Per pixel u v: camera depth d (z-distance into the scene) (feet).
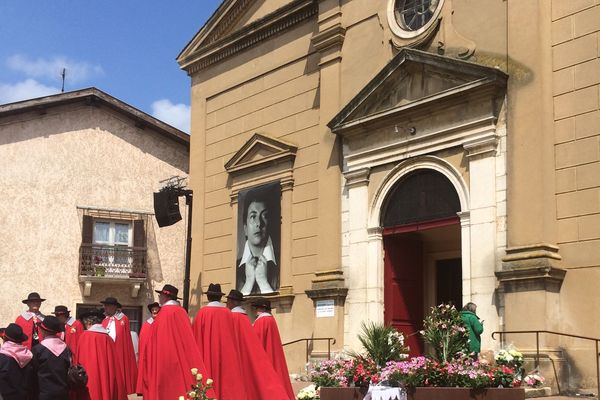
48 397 28.78
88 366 34.91
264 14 71.20
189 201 65.51
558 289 43.57
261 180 67.41
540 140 44.60
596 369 40.88
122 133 92.58
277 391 32.76
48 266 85.76
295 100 65.46
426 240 58.49
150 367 31.58
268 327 38.99
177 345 31.40
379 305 54.24
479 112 48.47
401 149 53.67
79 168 89.40
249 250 67.10
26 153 87.10
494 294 45.75
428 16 54.13
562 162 44.83
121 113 92.43
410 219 53.21
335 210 58.54
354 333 55.26
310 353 58.90
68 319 47.73
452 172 49.98
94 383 34.68
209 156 74.84
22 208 85.76
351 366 33.17
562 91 45.44
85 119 90.84
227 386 32.27
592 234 42.73
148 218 92.27
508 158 46.47
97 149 90.74
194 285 73.41
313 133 62.95
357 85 58.80
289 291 62.08
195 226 74.79
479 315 46.21
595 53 44.06
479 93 48.11
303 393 34.53
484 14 49.57
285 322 62.18
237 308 34.58
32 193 86.53
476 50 49.60
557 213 44.65
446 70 50.26
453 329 32.73
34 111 87.92
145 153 93.56
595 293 42.04
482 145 47.93
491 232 46.60
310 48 64.69
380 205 55.01
